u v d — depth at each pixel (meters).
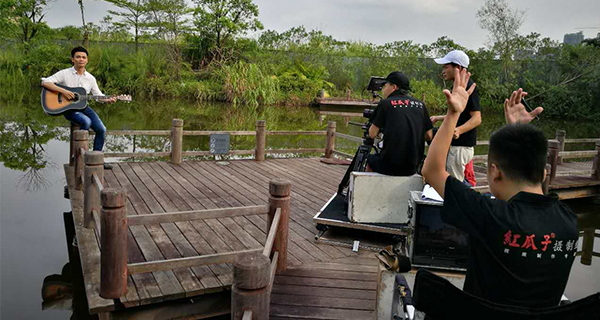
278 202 3.43
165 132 7.34
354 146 11.84
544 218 1.41
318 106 24.41
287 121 16.84
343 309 3.13
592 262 5.31
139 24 26.53
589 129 20.02
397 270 2.25
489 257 1.43
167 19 26.67
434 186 1.60
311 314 3.04
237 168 7.46
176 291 3.19
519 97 1.90
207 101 22.70
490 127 18.80
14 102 17.11
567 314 1.34
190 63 26.34
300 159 8.58
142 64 23.16
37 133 11.38
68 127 12.40
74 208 4.85
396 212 4.24
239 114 18.28
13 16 25.11
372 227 4.18
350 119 18.45
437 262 2.58
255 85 22.69
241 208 3.38
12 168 8.14
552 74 26.05
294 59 27.31
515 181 1.47
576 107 24.59
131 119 14.90
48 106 5.80
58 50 23.53
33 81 22.42
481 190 6.39
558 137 9.77
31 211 6.00
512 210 1.41
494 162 1.52
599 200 7.86
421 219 2.57
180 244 4.06
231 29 26.41
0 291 4.00
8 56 22.39
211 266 3.64
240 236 4.33
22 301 3.86
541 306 1.41
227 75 22.73
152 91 22.59
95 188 4.20
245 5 26.62
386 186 4.18
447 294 1.44
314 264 3.81
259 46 28.88
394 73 4.26
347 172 4.91
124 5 26.02
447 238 2.55
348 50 29.86
